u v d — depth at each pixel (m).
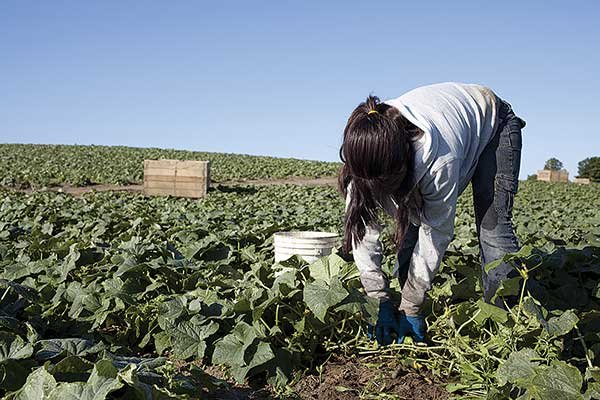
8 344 2.79
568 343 3.22
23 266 4.68
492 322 3.47
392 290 4.06
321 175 30.64
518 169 3.26
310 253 4.52
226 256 5.34
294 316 3.61
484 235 3.30
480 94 3.20
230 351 3.22
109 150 41.75
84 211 9.66
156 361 2.72
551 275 4.38
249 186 21.86
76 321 3.84
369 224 3.13
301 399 3.05
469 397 2.84
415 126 2.82
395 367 3.35
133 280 4.26
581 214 12.64
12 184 20.50
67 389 2.20
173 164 16.69
